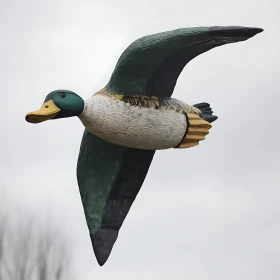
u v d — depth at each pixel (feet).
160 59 41.32
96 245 44.39
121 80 41.70
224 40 40.81
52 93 41.39
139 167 45.01
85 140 43.88
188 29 40.14
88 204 44.68
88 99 41.93
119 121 41.78
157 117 42.22
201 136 43.86
